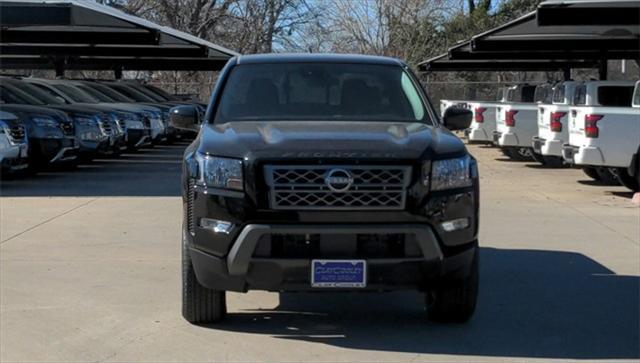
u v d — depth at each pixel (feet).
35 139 47.65
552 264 26.53
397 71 21.97
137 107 66.54
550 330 19.19
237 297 21.99
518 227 33.63
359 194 16.42
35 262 26.17
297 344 17.94
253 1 136.36
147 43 66.90
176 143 83.25
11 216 35.42
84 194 42.93
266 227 16.38
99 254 27.48
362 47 133.28
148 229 32.30
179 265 25.82
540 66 97.40
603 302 21.81
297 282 16.58
